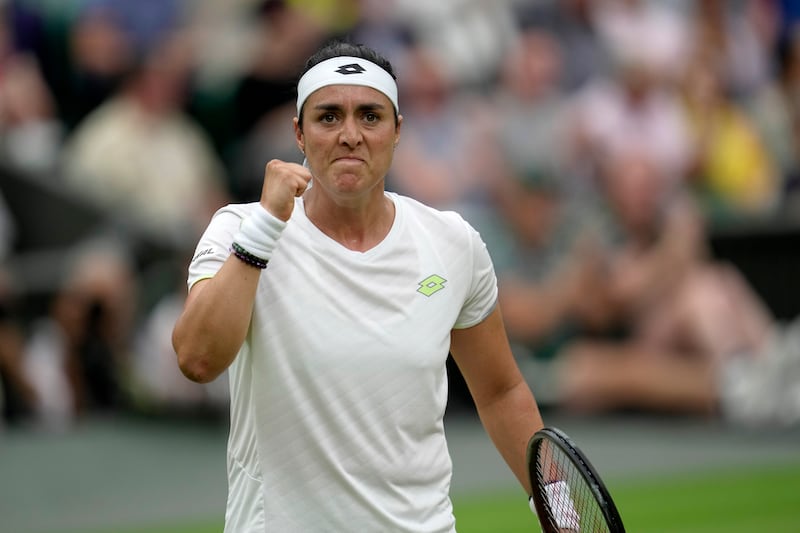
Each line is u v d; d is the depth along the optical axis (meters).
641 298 47.12
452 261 12.34
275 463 11.64
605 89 50.75
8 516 29.83
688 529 28.11
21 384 39.25
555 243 47.81
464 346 13.09
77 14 44.34
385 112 11.86
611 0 52.50
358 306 11.74
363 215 12.03
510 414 13.22
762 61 56.41
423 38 48.69
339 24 47.53
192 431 39.88
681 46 53.16
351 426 11.57
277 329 11.59
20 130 43.06
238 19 46.59
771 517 29.48
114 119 43.88
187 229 42.44
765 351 46.81
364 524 11.63
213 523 28.95
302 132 12.27
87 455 36.34
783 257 47.69
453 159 47.28
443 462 12.16
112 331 40.44
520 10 51.03
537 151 48.84
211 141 46.09
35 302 40.09
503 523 28.48
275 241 11.16
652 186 48.97
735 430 43.97
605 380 46.16
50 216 41.72
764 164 55.16
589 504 12.30
